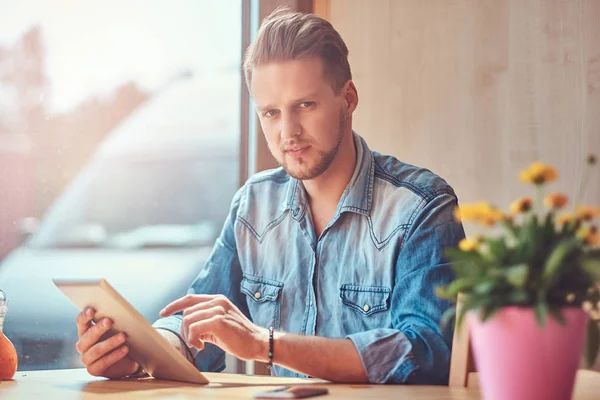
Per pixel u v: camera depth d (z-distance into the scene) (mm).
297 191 1839
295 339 1416
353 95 1789
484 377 909
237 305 1915
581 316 867
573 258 860
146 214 2727
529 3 2279
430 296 1543
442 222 1661
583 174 2188
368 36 2469
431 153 2373
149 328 1261
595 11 2203
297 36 1668
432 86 2383
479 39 2334
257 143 2424
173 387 1281
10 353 1411
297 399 1110
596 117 2186
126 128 2645
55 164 2523
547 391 863
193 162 2762
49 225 2510
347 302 1746
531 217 884
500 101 2299
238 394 1174
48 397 1163
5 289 2402
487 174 2303
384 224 1735
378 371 1394
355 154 1819
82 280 1268
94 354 1382
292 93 1662
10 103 2443
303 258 1818
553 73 2242
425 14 2398
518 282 835
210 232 2785
